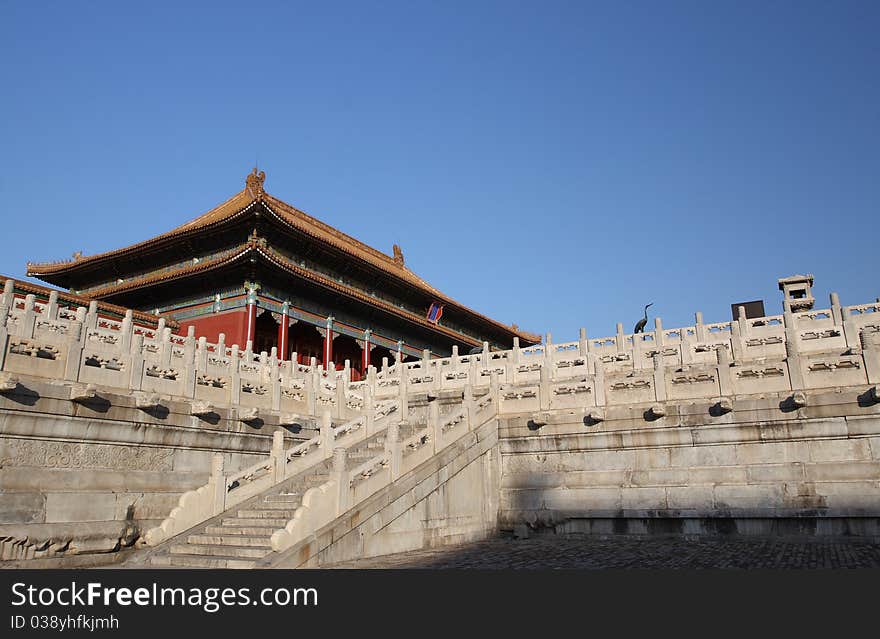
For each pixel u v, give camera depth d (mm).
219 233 51625
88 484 19078
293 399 28406
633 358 36000
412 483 20125
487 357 41125
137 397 20672
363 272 61875
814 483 20891
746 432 22031
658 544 20719
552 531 23922
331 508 17375
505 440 25609
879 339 31641
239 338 49094
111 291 55000
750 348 33844
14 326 21969
